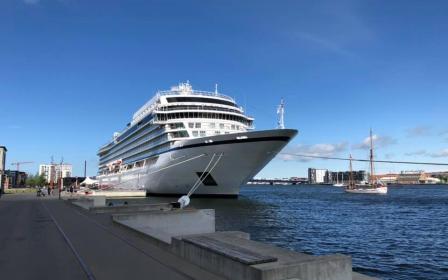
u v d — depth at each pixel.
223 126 64.12
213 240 10.16
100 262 10.40
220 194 63.72
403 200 90.25
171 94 68.75
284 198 96.25
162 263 10.03
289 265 7.54
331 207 65.88
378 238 31.05
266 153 55.50
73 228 18.19
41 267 10.03
